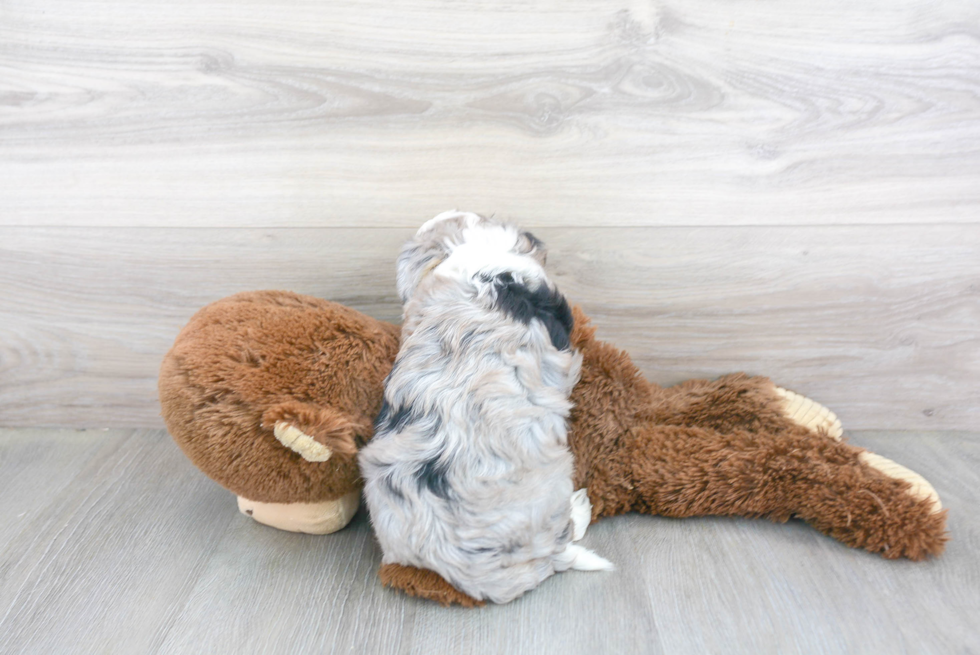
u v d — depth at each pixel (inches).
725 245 54.1
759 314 56.4
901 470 49.3
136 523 49.9
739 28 48.3
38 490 53.4
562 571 44.8
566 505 43.3
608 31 48.6
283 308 46.7
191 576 44.9
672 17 48.1
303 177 52.8
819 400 59.4
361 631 40.4
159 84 50.6
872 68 49.0
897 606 41.6
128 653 39.1
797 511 48.3
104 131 51.8
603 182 52.6
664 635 39.8
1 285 56.5
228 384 41.6
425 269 44.3
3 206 54.0
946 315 55.7
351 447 41.4
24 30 49.3
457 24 48.5
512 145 51.6
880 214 52.9
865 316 56.1
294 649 39.3
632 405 52.8
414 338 41.6
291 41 49.2
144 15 48.8
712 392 55.1
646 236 54.0
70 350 58.9
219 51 49.6
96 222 54.4
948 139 50.6
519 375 40.8
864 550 46.2
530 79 49.9
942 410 59.2
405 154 52.0
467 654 38.7
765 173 52.0
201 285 56.4
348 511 48.8
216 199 53.6
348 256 55.1
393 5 48.1
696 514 49.6
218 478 43.9
